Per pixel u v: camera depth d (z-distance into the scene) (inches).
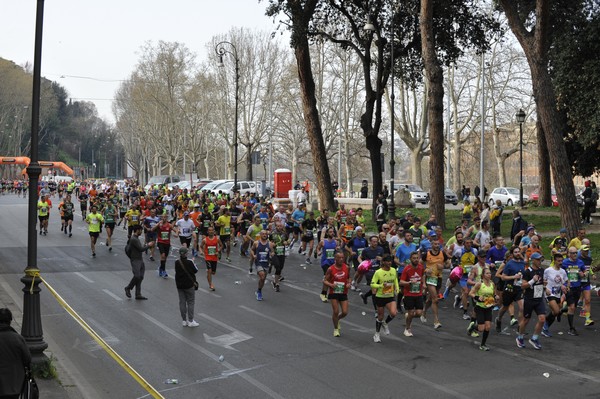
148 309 729.6
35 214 483.5
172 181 3432.6
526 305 575.8
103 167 7815.0
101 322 665.6
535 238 801.6
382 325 633.0
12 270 1003.9
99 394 452.4
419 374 495.8
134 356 544.7
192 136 3609.7
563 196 1087.0
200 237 1349.7
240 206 1368.1
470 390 457.1
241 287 874.8
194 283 652.1
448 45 1581.0
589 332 643.5
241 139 3452.3
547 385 469.7
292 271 1014.4
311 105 1700.3
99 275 959.0
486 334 566.9
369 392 453.1
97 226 1146.7
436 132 1306.6
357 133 3198.8
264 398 441.1
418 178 2652.6
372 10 1528.1
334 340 600.7
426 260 661.3
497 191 2268.7
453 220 1563.7
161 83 3737.7
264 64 3272.6
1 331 353.1
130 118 4874.5
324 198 1721.2
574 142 1706.4
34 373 466.9
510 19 1106.1
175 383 474.3
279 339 602.5
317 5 1594.5
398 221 951.0
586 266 657.0
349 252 853.8
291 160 3607.3
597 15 1430.9
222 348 570.9
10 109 4975.4
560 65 1491.1
